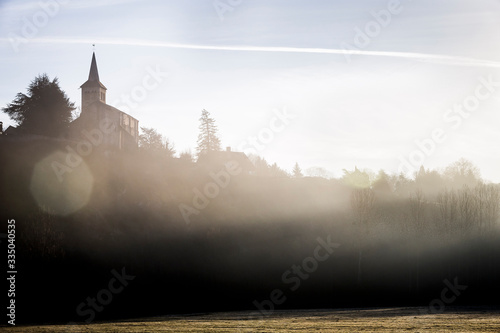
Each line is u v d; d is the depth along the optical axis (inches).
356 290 3380.9
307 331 1641.2
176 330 1685.5
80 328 1777.8
